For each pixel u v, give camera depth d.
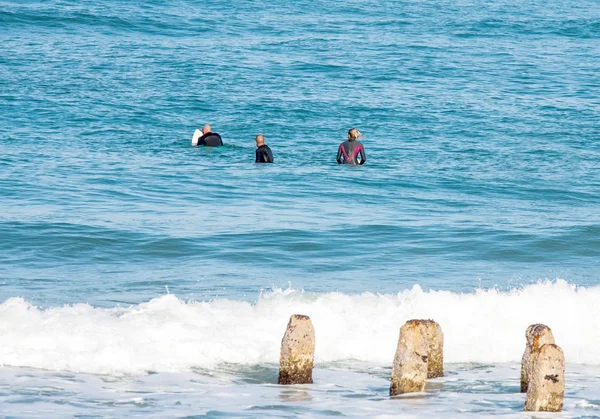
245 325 45.19
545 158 109.69
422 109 137.88
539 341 37.72
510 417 34.22
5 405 34.66
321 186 93.25
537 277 60.50
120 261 62.22
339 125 127.00
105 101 136.75
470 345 45.47
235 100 140.88
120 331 43.06
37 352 40.44
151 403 35.53
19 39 196.50
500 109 139.50
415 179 97.56
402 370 37.38
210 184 92.50
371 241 69.69
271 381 39.50
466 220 78.56
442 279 59.22
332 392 37.78
